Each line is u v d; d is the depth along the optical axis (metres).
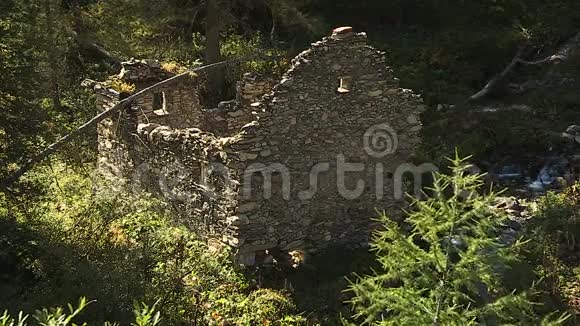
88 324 9.41
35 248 11.09
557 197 15.66
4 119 11.52
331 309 11.09
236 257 11.95
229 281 11.55
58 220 12.41
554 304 11.63
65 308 9.41
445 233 6.48
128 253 11.29
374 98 12.98
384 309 7.20
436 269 6.79
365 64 12.72
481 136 19.53
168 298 10.47
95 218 12.49
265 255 12.34
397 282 8.17
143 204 13.11
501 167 18.52
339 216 13.12
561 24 26.23
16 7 11.92
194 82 15.41
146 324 6.06
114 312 9.69
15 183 11.93
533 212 15.24
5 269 10.83
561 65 24.05
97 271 10.41
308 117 12.29
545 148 19.25
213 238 12.36
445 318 6.16
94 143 15.89
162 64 16.02
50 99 17.69
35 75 11.99
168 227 12.77
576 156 18.70
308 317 10.91
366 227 13.47
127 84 14.59
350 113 12.78
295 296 11.39
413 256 6.43
